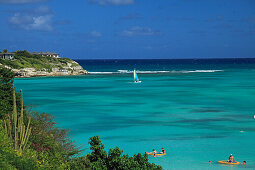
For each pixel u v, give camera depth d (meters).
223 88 138.38
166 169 42.78
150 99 107.69
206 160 46.38
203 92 125.06
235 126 67.12
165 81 177.25
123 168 26.05
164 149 51.81
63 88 146.38
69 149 37.91
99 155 27.75
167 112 83.62
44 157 26.30
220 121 72.12
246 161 46.00
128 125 69.25
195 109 87.56
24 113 41.12
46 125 41.19
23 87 151.50
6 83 49.16
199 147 52.59
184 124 69.50
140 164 27.73
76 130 65.00
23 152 26.41
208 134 60.84
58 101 105.06
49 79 197.38
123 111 85.81
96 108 90.81
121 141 56.88
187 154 49.16
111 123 71.38
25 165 22.86
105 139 58.25
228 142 55.53
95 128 66.69
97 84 164.50
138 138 58.69
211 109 87.38
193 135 60.31
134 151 51.00
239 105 93.50
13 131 30.09
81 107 92.69
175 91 129.75
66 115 80.62
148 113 82.69
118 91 132.38
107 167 26.86
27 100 107.62
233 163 45.09
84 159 27.00
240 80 177.50
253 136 59.28
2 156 22.12
